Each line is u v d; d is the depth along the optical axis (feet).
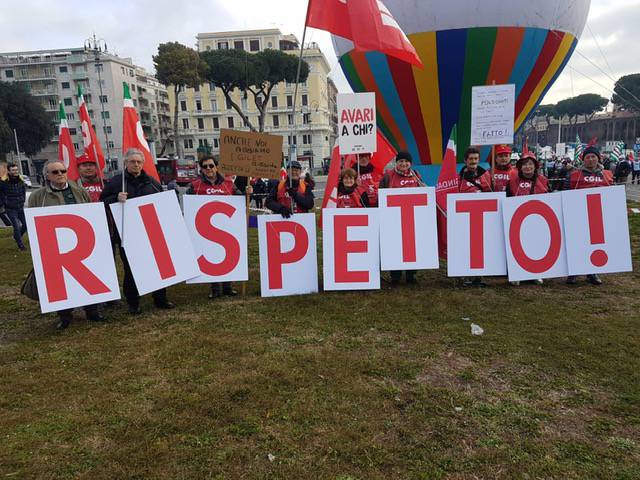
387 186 19.94
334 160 21.56
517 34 29.37
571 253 18.45
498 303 17.17
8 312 18.19
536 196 18.47
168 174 114.62
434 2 29.22
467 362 12.54
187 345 13.98
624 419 9.83
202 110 239.09
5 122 167.12
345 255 18.57
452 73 30.91
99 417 10.17
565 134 323.16
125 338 14.79
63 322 15.90
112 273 16.12
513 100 20.10
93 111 248.93
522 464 8.49
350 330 14.93
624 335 13.88
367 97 20.95
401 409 10.37
